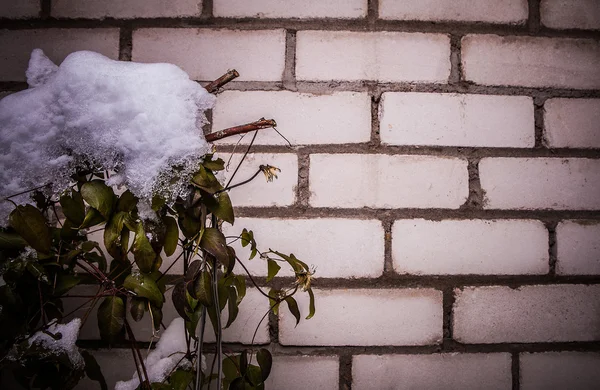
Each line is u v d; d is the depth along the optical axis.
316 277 1.27
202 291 1.06
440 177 1.28
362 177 1.28
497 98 1.29
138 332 1.25
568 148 1.29
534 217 1.29
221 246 1.07
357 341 1.27
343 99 1.28
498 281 1.28
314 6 1.29
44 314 1.11
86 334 1.25
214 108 1.27
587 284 1.28
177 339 1.19
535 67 1.30
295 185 1.27
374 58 1.29
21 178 1.08
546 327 1.28
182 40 1.28
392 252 1.27
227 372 1.16
